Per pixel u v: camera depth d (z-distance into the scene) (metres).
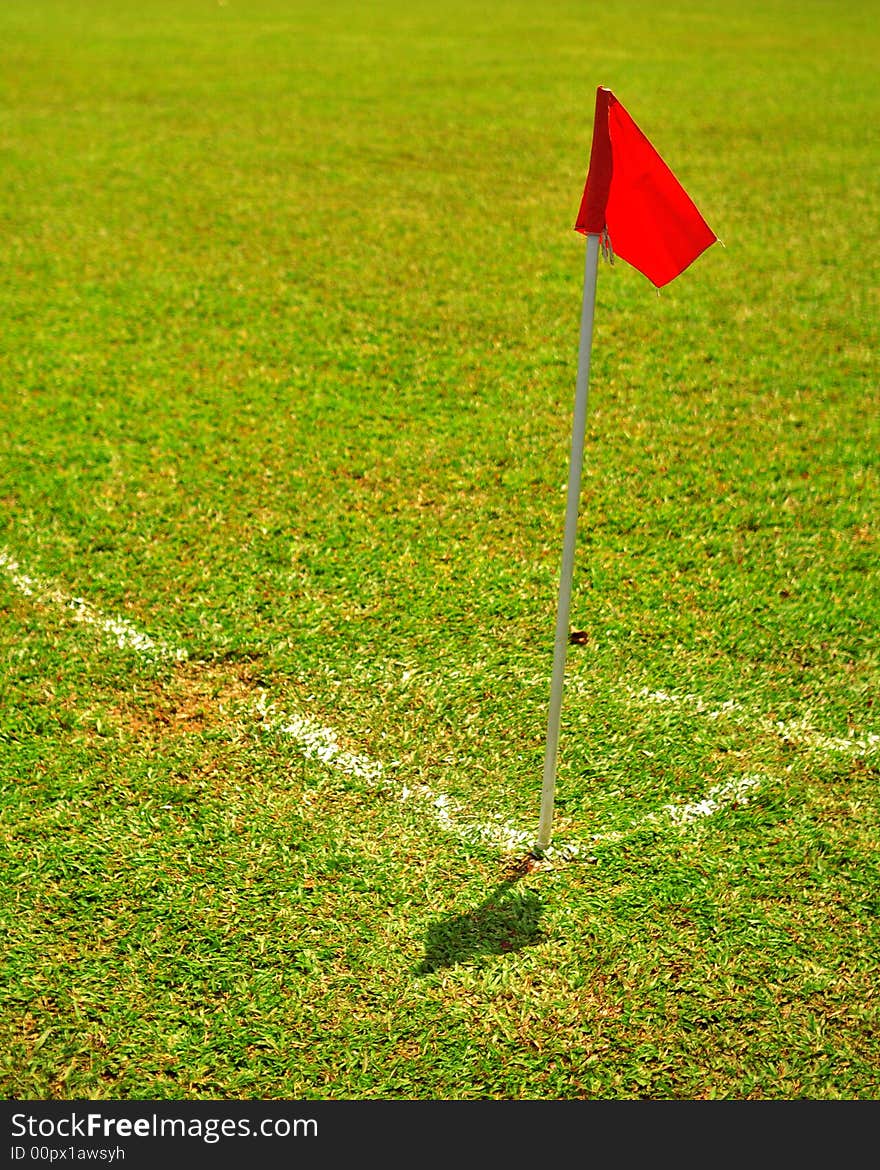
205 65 17.59
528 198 11.03
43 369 7.01
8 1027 2.97
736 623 4.66
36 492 5.58
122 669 4.34
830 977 3.12
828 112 15.03
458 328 7.78
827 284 8.78
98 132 13.19
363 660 4.40
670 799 3.76
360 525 5.33
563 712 4.14
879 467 5.98
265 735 4.01
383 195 11.03
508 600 4.78
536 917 3.31
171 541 5.19
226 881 3.41
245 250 9.35
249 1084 2.86
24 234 9.62
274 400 6.64
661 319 8.03
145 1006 3.03
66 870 3.43
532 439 6.19
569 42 20.98
